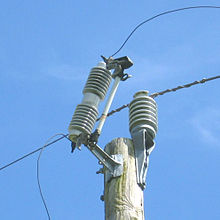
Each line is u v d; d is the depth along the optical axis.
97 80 6.62
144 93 7.02
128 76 6.56
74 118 6.24
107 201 5.95
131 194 5.91
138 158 6.36
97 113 6.39
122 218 5.67
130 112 6.83
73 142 6.24
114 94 6.39
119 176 6.10
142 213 5.82
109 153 6.46
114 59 6.70
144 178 6.16
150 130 6.58
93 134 6.00
